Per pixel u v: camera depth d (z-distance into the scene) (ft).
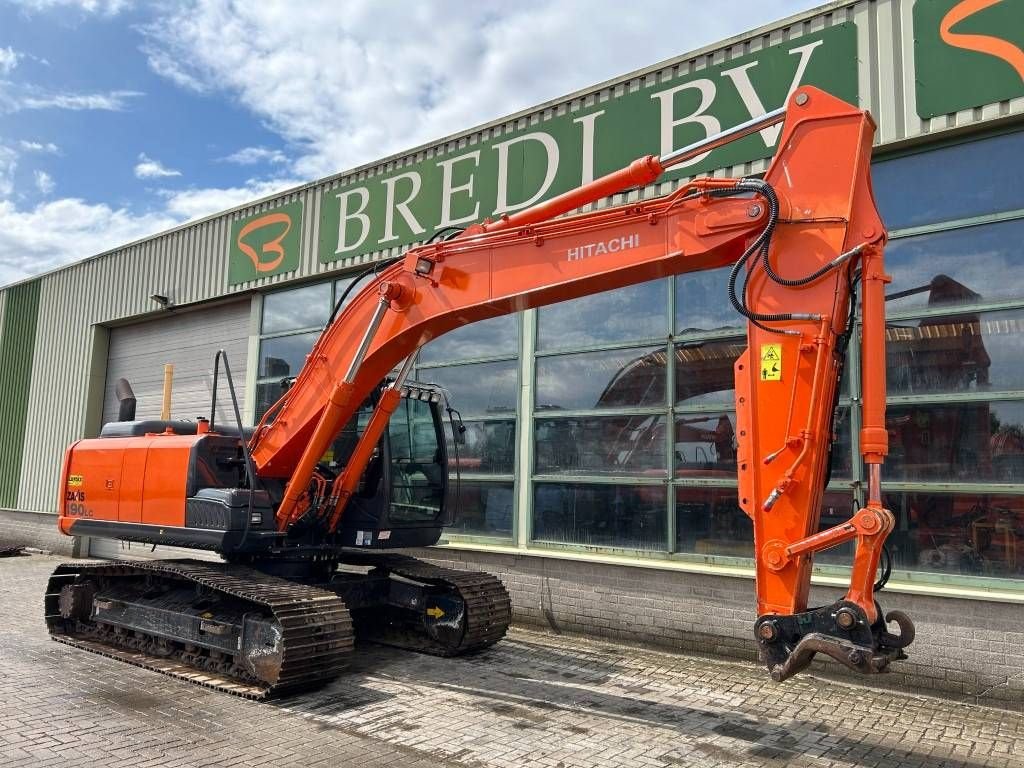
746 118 24.21
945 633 19.42
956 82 20.79
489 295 17.42
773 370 13.75
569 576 25.96
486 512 29.27
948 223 21.04
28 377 50.85
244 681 19.08
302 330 36.70
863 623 12.03
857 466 21.58
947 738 16.29
